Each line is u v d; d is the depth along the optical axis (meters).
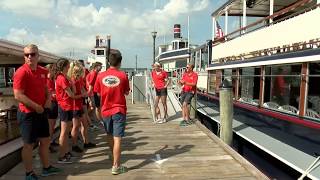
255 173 5.72
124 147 7.82
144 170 6.09
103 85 5.64
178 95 17.12
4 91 11.95
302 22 7.34
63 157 6.37
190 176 5.76
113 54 5.68
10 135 7.30
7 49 6.60
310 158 6.37
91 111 9.72
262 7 13.05
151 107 14.03
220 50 13.87
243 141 9.16
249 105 10.34
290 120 7.60
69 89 6.21
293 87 7.74
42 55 9.41
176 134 9.32
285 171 6.82
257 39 9.85
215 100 14.43
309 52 6.81
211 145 7.99
